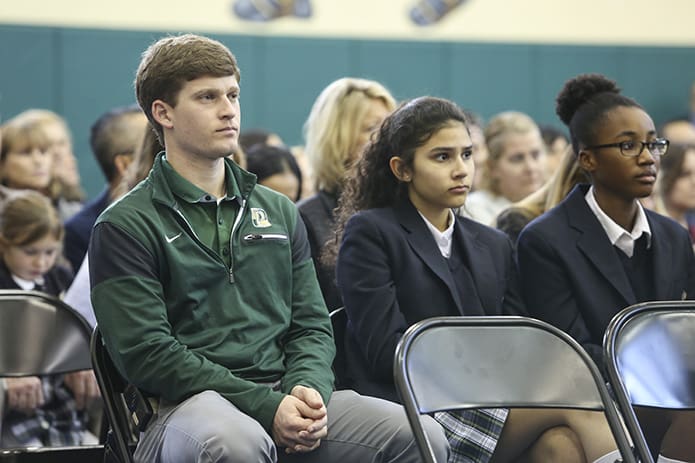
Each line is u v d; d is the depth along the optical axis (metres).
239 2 16.58
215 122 5.91
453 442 6.56
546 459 6.54
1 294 6.50
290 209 6.33
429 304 6.71
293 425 5.51
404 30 17.25
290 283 6.20
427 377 5.45
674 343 6.18
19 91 15.50
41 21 15.75
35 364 6.48
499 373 5.65
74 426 7.97
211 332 5.85
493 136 11.66
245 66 16.39
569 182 8.34
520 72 17.30
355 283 6.69
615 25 17.84
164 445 5.53
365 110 8.88
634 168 7.23
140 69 6.16
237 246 6.00
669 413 6.84
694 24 17.98
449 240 6.95
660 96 17.64
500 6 17.55
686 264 7.45
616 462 5.95
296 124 16.53
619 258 7.30
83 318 6.63
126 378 5.72
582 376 5.77
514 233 8.75
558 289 7.16
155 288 5.77
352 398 5.96
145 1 16.20
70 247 10.23
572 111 7.68
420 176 6.84
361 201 7.30
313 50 16.61
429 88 17.06
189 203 5.98
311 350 6.03
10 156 12.03
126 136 10.01
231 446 5.25
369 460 5.74
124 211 5.85
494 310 6.89
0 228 8.72
